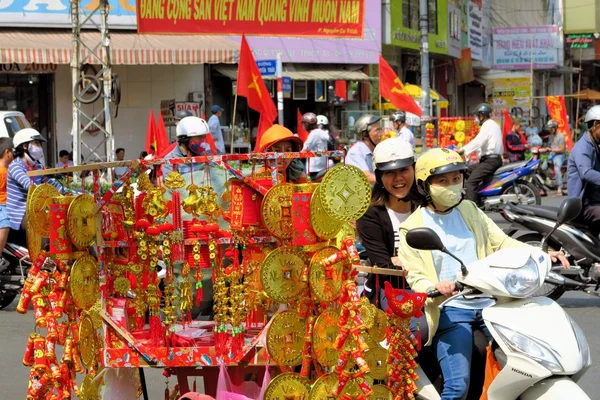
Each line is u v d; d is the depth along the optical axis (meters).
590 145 8.24
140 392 4.83
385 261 4.92
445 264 4.52
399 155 4.86
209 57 18.12
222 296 4.49
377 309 4.38
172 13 18.47
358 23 19.94
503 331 4.03
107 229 4.59
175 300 4.94
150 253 4.52
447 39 30.20
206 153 7.77
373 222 4.97
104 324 4.53
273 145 7.38
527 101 35.75
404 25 26.08
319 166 12.60
